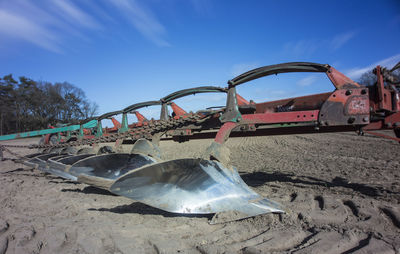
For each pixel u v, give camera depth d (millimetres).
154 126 4730
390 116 3268
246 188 3430
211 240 2555
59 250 2447
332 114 3320
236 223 2979
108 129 9008
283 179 5781
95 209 3814
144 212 3592
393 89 3262
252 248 2254
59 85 51375
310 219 2939
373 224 2773
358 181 5129
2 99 47562
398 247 2256
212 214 3334
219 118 4039
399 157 8094
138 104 6652
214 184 3273
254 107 4035
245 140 20031
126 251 2328
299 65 3424
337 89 3311
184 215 3363
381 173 5816
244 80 3855
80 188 5566
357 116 3201
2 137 8297
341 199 3645
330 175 5961
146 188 3271
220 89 4207
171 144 20250
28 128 51031
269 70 3584
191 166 3367
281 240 2412
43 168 6719
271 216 2984
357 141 14039
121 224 3074
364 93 3189
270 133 4090
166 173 3336
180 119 4445
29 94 49406
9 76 49125
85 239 2617
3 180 6691
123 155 5020
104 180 4555
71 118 52094
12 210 3898
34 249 2463
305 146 13477
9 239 2695
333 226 2793
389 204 3320
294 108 3883
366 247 2248
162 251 2301
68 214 3570
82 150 7125
